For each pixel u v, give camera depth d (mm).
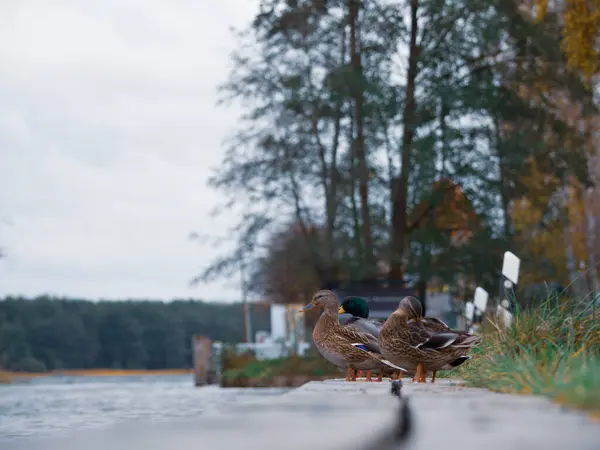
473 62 30953
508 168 29844
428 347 7184
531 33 29656
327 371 26734
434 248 29703
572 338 6977
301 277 31703
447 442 2797
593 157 33469
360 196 30734
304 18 30500
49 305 70875
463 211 30953
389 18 30000
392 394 5508
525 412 3855
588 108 31062
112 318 72000
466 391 5793
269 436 2990
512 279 9867
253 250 31141
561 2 30766
